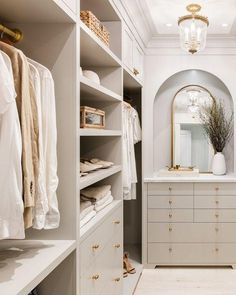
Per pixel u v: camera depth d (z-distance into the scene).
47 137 1.50
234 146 4.34
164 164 4.68
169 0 3.16
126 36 3.12
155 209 4.14
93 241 2.03
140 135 4.22
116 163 2.93
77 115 1.72
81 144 2.97
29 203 1.26
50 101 1.51
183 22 3.06
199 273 3.98
